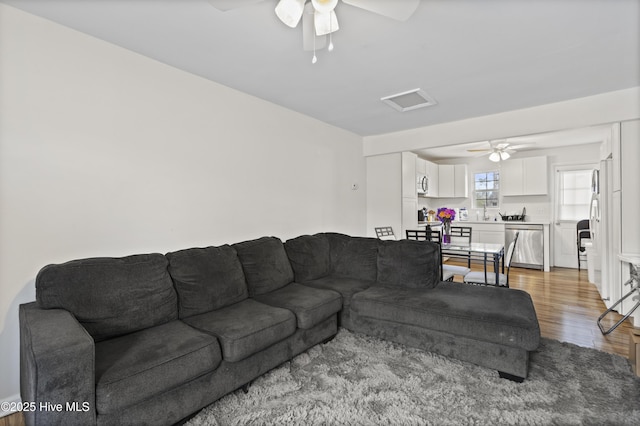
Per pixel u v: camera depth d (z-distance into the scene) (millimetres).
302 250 3307
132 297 1934
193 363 1653
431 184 6582
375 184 5348
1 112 1857
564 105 3529
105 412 1369
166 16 1973
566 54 2465
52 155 2049
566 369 2223
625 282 3223
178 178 2738
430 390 1987
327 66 2678
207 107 2957
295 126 3941
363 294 2744
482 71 2770
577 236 5688
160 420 1569
